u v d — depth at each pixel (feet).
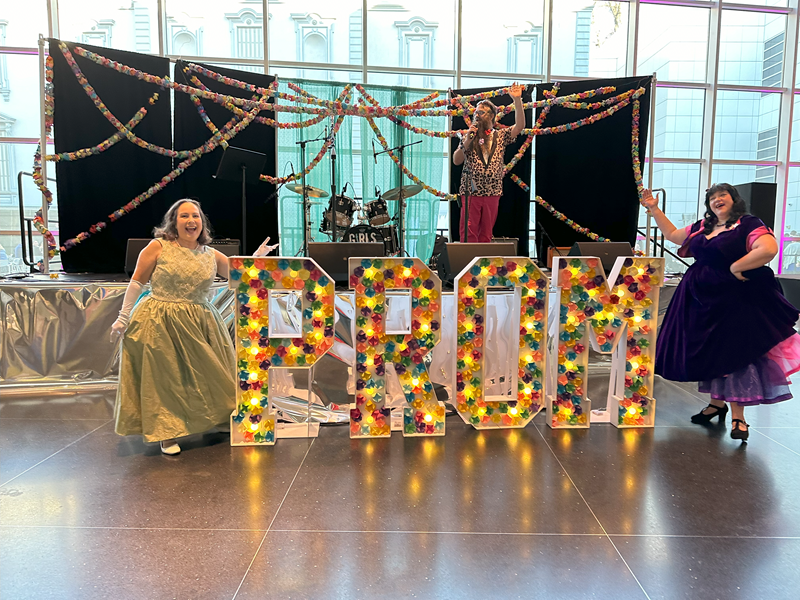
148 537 5.72
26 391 11.32
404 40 23.39
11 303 11.35
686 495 6.75
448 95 19.33
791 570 5.20
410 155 21.42
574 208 19.53
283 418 9.56
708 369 8.50
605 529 5.92
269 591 4.82
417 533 5.81
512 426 9.21
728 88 25.16
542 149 19.42
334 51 23.08
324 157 20.76
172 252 8.07
